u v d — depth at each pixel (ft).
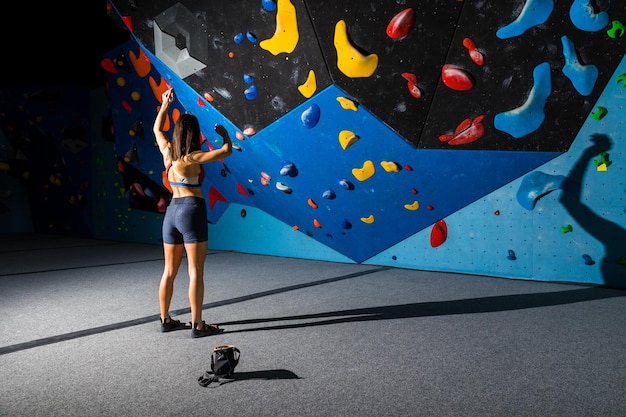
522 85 12.80
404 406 6.98
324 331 10.69
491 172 14.96
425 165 15.17
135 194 25.53
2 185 31.17
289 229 21.25
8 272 18.16
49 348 9.65
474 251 16.55
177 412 6.84
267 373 8.29
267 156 17.39
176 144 10.34
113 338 10.29
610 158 13.53
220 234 23.75
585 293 13.70
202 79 15.90
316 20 12.90
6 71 24.40
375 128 14.65
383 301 13.35
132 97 20.93
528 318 11.48
